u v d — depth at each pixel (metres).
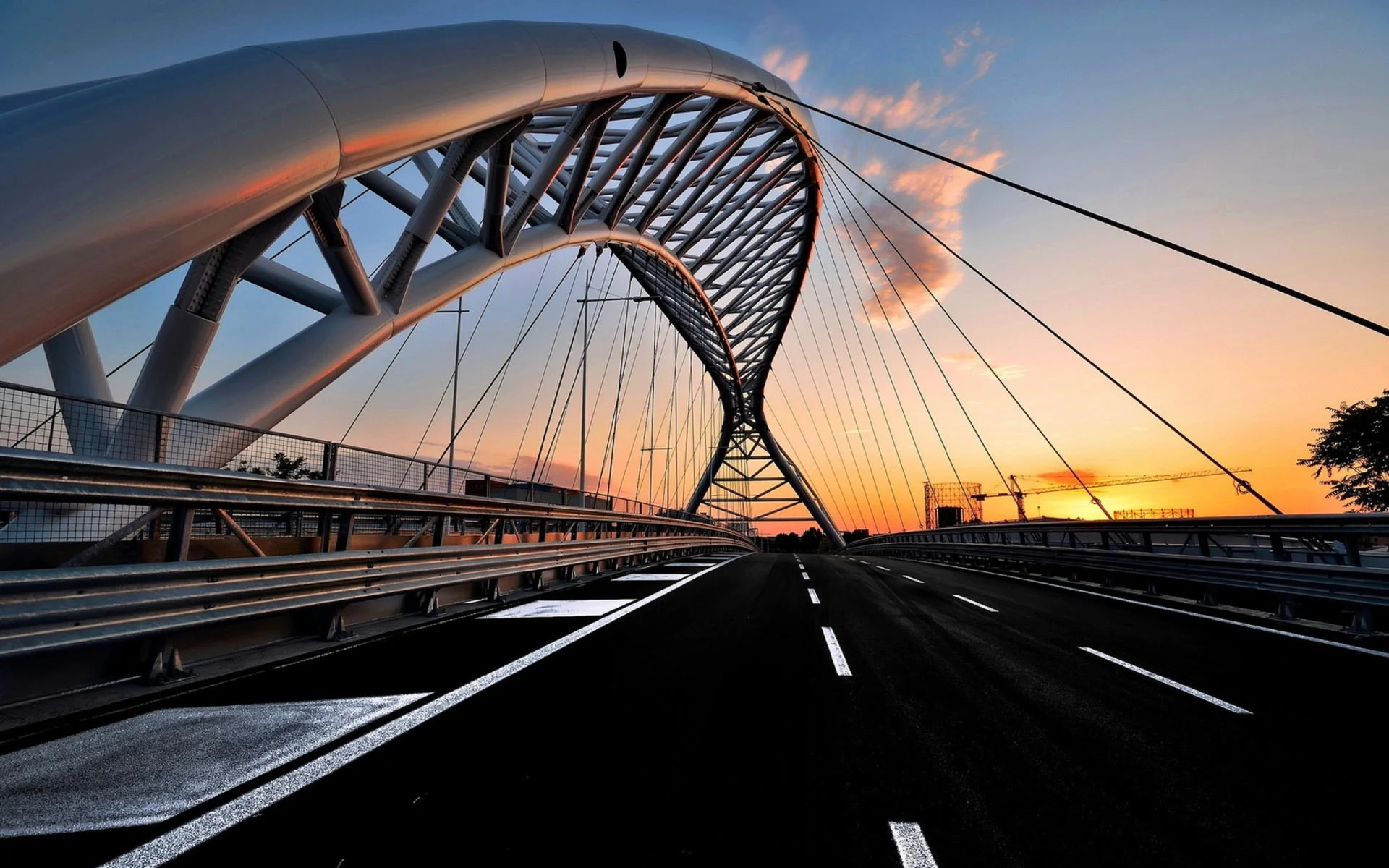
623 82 14.70
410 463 8.57
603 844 2.50
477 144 11.69
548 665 5.40
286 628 5.99
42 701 4.02
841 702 4.51
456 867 2.32
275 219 8.24
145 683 4.50
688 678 5.08
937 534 29.62
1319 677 5.39
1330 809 2.95
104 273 5.50
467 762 3.30
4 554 4.14
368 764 3.26
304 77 7.40
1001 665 5.76
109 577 3.84
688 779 3.15
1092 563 13.58
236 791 2.93
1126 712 4.39
